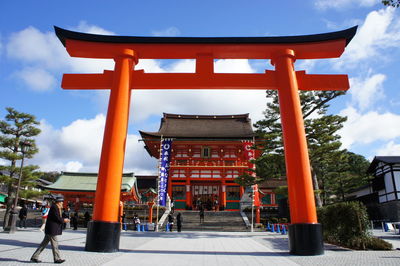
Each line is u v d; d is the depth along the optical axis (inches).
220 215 1302.9
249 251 441.7
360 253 398.9
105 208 400.5
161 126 1844.2
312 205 401.1
